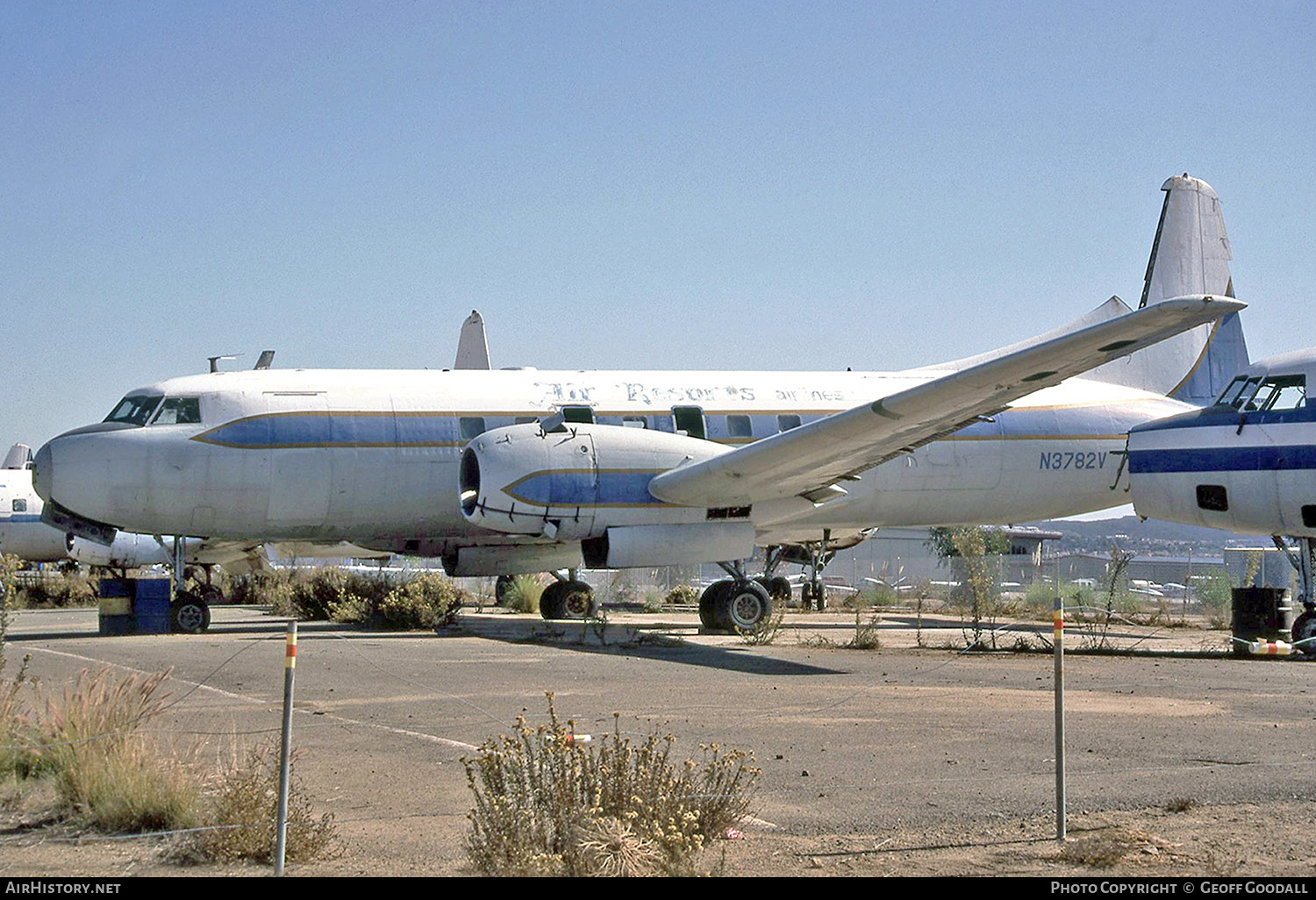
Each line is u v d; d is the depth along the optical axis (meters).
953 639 19.36
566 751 6.31
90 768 6.96
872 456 17.14
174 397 19.22
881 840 6.44
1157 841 6.34
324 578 28.88
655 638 17.94
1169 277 25.11
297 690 11.77
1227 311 11.62
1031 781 7.82
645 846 5.81
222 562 35.16
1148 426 18.92
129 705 7.98
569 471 17.64
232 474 18.97
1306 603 17.31
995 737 9.38
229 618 25.52
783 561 33.84
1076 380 23.69
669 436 18.52
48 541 38.38
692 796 6.49
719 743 9.09
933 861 6.04
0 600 9.97
